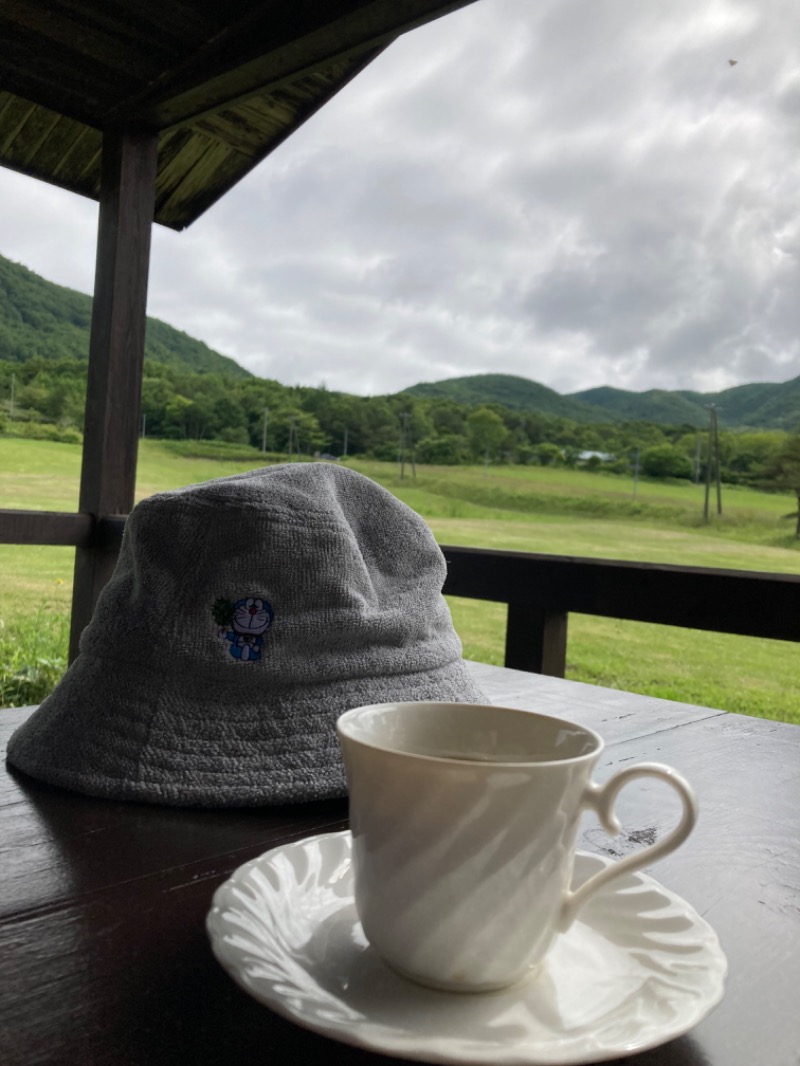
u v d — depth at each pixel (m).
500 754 0.45
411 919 0.35
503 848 0.35
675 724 0.94
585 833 0.61
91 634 0.65
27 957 0.40
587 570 1.67
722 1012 0.38
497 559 1.80
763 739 0.89
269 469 0.71
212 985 0.38
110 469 2.66
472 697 0.70
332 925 0.42
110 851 0.53
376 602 0.68
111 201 2.66
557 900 0.37
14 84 2.54
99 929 0.43
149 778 0.60
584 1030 0.33
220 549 0.62
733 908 0.50
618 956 0.40
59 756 0.62
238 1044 0.34
